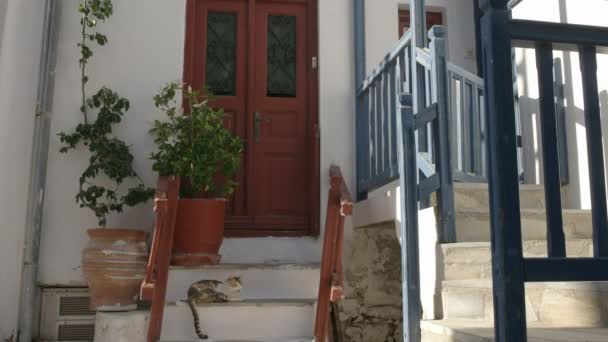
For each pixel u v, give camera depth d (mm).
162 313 3355
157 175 4453
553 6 4383
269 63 4980
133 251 3828
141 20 4621
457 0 5270
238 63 4938
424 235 3145
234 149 4207
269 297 3961
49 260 4184
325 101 4801
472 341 2188
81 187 4148
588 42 1746
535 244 3086
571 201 4086
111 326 3525
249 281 3965
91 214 4312
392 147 3928
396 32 4996
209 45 4945
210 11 4977
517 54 4715
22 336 3920
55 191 4281
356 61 4805
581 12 4047
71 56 4461
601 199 1728
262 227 4707
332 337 4293
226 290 3656
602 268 1648
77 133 4309
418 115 3078
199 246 3900
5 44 3998
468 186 3566
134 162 4426
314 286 4031
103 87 4355
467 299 2695
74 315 4180
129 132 4461
